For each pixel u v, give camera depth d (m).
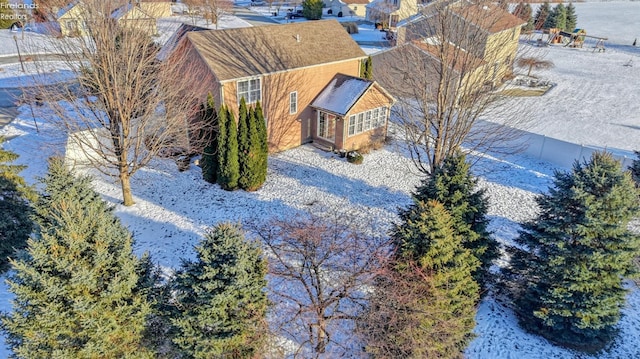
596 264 13.14
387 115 29.39
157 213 20.23
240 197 22.16
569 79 47.72
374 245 15.37
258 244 11.96
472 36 19.05
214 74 23.62
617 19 86.94
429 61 22.34
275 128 27.23
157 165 24.80
